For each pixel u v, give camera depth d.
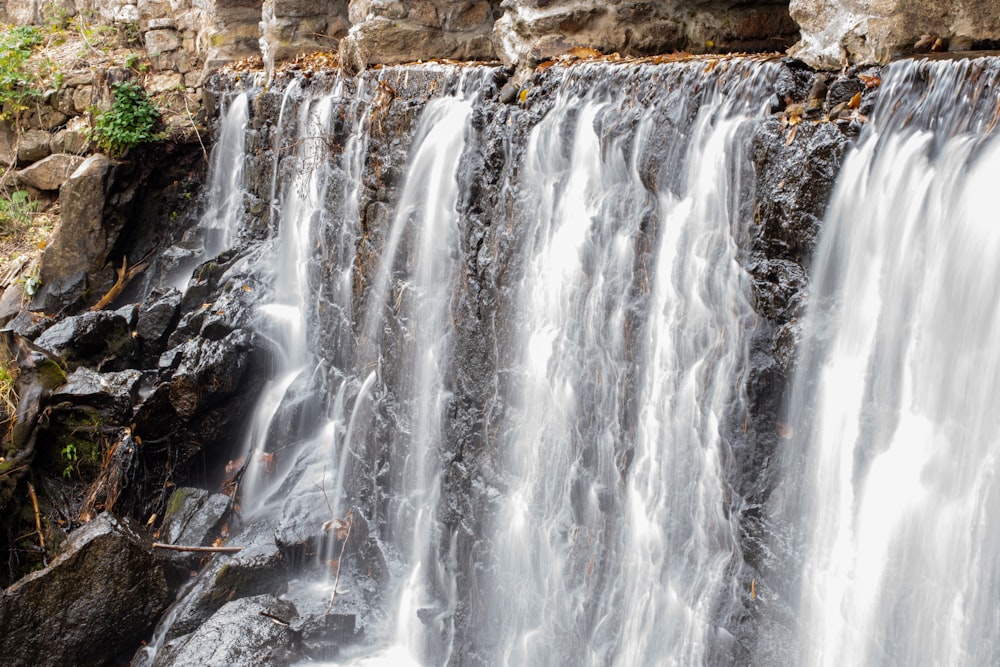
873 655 3.13
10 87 11.91
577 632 4.57
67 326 8.48
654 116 4.12
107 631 6.15
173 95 11.84
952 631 2.88
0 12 13.96
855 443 3.20
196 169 11.49
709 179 3.83
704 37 5.70
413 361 6.02
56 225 11.13
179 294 8.99
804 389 3.40
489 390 5.25
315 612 5.79
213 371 7.61
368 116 6.80
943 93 3.03
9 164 11.98
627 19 5.58
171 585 6.43
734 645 3.70
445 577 5.60
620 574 4.34
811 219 3.37
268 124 9.34
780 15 5.79
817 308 3.35
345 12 9.97
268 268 8.88
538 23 5.50
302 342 8.05
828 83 3.53
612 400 4.38
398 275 6.21
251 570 6.14
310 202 7.99
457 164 5.49
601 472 4.46
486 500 5.18
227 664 5.25
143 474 7.67
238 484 7.56
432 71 6.09
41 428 7.55
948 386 2.91
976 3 3.42
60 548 7.12
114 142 10.98
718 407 3.77
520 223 4.95
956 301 2.88
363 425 6.62
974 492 2.82
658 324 4.11
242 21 11.55
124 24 12.74
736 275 3.68
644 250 4.17
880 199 3.15
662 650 4.07
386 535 6.27
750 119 3.65
